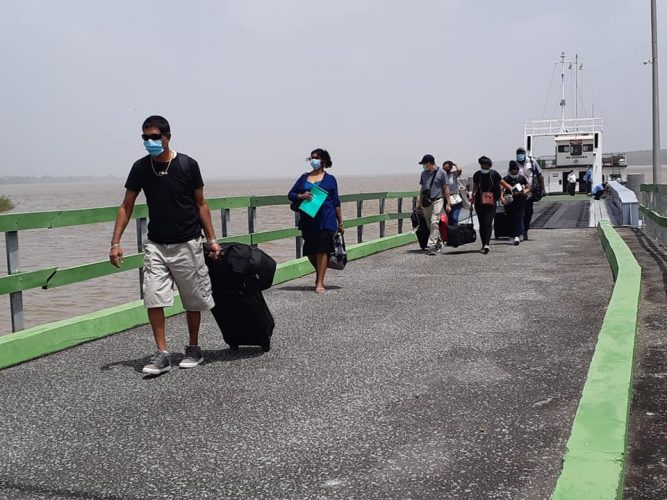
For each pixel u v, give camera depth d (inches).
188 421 179.2
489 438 159.9
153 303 221.1
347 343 257.1
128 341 275.1
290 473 145.3
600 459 130.3
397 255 549.3
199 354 233.9
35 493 139.6
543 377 205.5
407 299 345.4
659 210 526.6
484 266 458.9
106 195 7391.7
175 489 139.7
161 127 216.5
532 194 617.9
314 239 370.9
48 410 191.6
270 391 201.8
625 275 331.6
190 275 225.1
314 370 222.4
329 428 170.2
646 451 147.4
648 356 216.8
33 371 232.7
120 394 204.1
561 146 1460.4
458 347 244.5
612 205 976.3
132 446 163.3
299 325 291.9
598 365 185.3
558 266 442.9
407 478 140.5
